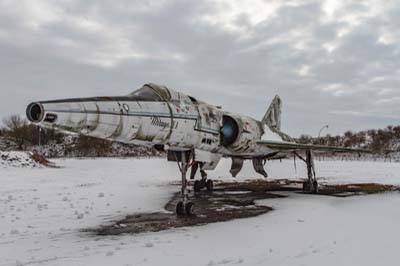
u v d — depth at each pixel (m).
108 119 6.25
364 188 16.02
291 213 8.95
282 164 41.00
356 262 4.88
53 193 12.66
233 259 5.02
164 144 8.29
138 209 9.58
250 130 11.78
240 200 11.75
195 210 9.61
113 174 22.67
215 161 11.30
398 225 7.36
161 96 8.31
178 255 5.21
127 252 5.37
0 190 13.64
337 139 93.00
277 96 18.31
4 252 5.46
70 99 5.73
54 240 6.20
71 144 73.56
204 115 9.45
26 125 68.38
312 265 4.76
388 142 84.25
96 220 8.05
